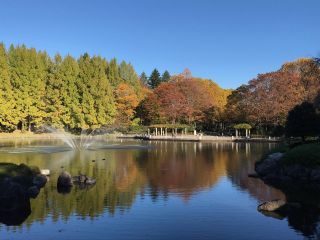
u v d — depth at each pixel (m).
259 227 13.21
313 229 12.95
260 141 61.84
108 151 42.91
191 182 21.72
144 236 12.28
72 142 59.72
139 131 84.75
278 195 18.34
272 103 63.91
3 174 17.98
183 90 79.62
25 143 55.53
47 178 22.12
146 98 85.19
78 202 16.67
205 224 13.56
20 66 73.12
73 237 12.20
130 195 18.12
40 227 13.20
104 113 81.06
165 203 16.56
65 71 78.12
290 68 71.44
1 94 68.81
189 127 79.12
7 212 15.05
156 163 30.91
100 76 82.81
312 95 54.25
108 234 12.47
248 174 24.83
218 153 40.62
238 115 71.88
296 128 33.50
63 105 78.06
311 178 22.33
